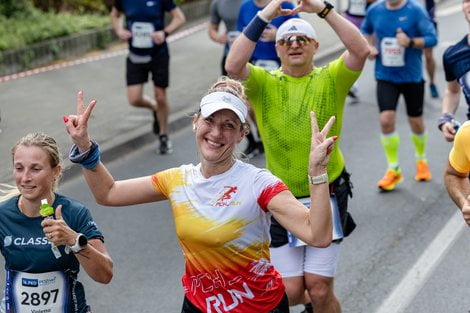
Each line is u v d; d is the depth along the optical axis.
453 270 8.75
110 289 8.59
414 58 11.32
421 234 9.78
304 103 7.03
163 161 13.19
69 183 12.11
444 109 7.93
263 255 5.32
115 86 17.30
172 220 10.52
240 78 7.04
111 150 13.35
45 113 15.09
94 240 5.46
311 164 4.83
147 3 13.12
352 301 8.10
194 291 5.43
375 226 10.06
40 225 5.41
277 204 5.09
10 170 11.89
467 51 7.44
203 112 5.08
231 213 5.16
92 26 21.22
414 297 8.16
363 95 16.89
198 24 24.14
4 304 5.57
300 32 6.98
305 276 6.92
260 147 13.15
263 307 5.37
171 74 18.28
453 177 6.32
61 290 5.48
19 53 18.62
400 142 13.58
